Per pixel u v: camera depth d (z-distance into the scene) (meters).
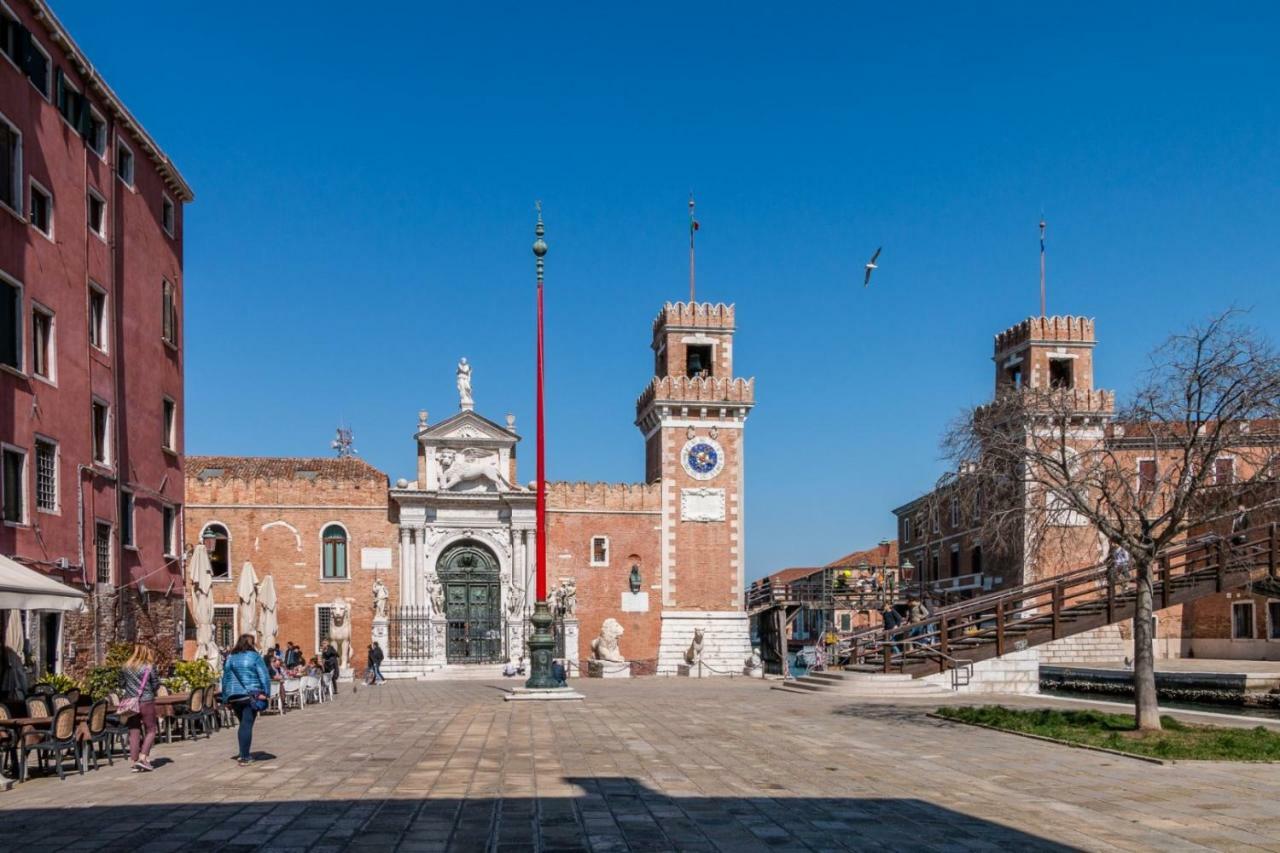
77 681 29.27
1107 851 13.58
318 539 66.56
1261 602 63.88
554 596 67.56
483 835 14.45
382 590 63.81
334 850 13.52
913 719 30.67
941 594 76.88
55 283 32.50
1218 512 27.00
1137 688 26.00
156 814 15.81
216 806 16.47
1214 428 26.69
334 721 31.38
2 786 18.09
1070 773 20.05
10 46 30.39
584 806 16.56
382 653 60.41
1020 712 29.91
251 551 65.75
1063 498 27.39
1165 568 40.81
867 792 17.94
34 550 30.39
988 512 28.80
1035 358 72.38
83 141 34.81
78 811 16.06
